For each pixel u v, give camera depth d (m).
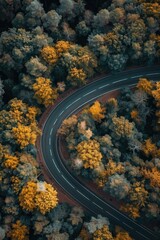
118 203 116.62
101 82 124.81
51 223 109.38
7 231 110.44
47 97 117.44
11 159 111.94
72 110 124.06
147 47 117.56
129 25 119.31
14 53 119.25
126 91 119.75
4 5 122.31
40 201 107.50
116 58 118.81
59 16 121.38
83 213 114.00
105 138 113.12
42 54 119.94
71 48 119.94
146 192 108.00
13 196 111.50
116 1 121.25
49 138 122.31
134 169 110.56
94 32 121.75
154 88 116.75
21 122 116.81
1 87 120.00
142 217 111.69
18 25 124.25
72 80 119.88
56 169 120.19
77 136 115.12
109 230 110.94
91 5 127.88
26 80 118.25
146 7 119.31
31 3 120.50
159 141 114.62
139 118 116.25
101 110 116.94
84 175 114.25
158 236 114.75
